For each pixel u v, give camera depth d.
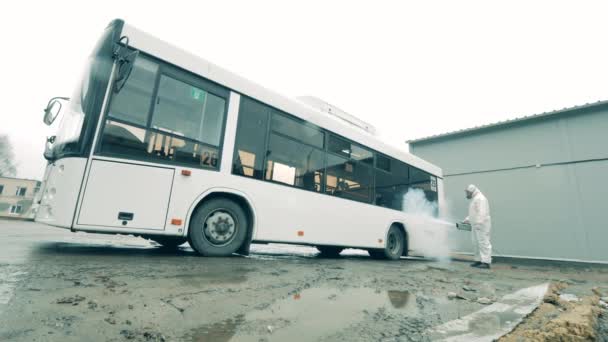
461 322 1.95
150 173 3.83
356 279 3.48
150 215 3.77
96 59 3.78
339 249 8.13
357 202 6.56
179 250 5.16
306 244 5.52
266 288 2.60
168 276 2.73
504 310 2.32
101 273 2.63
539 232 10.37
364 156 6.98
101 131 3.57
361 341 1.56
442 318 2.04
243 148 4.75
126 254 4.07
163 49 4.14
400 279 3.74
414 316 2.07
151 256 3.98
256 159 4.89
